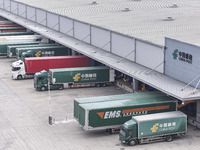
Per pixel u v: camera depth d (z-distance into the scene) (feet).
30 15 388.37
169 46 200.54
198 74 182.29
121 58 240.32
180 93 175.01
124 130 165.27
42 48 301.02
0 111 207.72
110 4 351.67
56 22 330.75
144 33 236.02
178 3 340.18
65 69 244.83
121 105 175.63
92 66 275.39
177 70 196.13
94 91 240.12
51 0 409.28
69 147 165.17
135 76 203.31
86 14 313.12
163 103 180.65
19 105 216.54
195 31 231.71
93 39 274.16
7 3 456.86
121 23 269.44
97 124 174.09
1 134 179.22
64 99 225.56
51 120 188.75
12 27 414.41
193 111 191.42
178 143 168.14
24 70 269.64
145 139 167.53
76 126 187.42
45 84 242.37
